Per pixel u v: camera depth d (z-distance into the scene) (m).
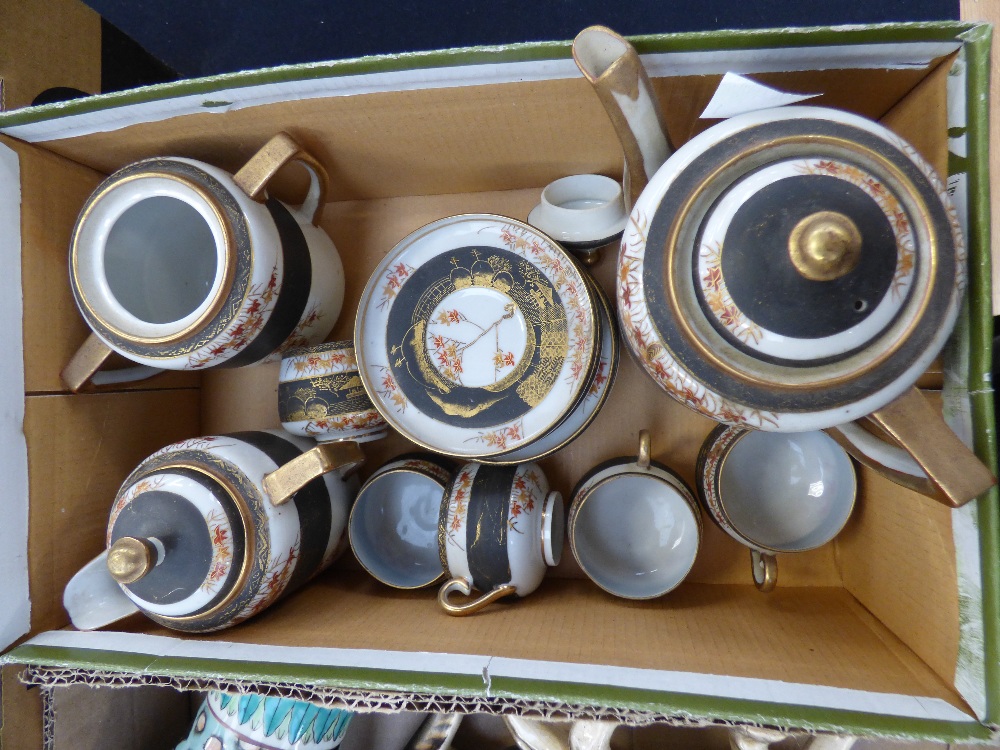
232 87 0.65
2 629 0.70
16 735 0.73
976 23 0.55
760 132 0.52
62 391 0.79
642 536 0.86
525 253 0.80
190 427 1.02
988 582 0.54
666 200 0.55
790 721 0.54
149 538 0.67
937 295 0.51
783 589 0.88
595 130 0.74
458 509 0.78
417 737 0.91
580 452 0.93
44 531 0.76
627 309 0.58
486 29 1.21
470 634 0.68
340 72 0.62
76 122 0.71
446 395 0.81
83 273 0.74
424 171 0.87
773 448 0.85
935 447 0.52
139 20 1.28
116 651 0.67
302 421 0.80
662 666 0.60
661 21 1.17
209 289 0.75
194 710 1.03
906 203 0.51
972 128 0.55
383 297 0.83
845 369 0.52
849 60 0.58
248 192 0.73
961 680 0.57
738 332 0.52
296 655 0.63
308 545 0.77
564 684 0.57
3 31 0.79
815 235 0.48
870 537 0.79
